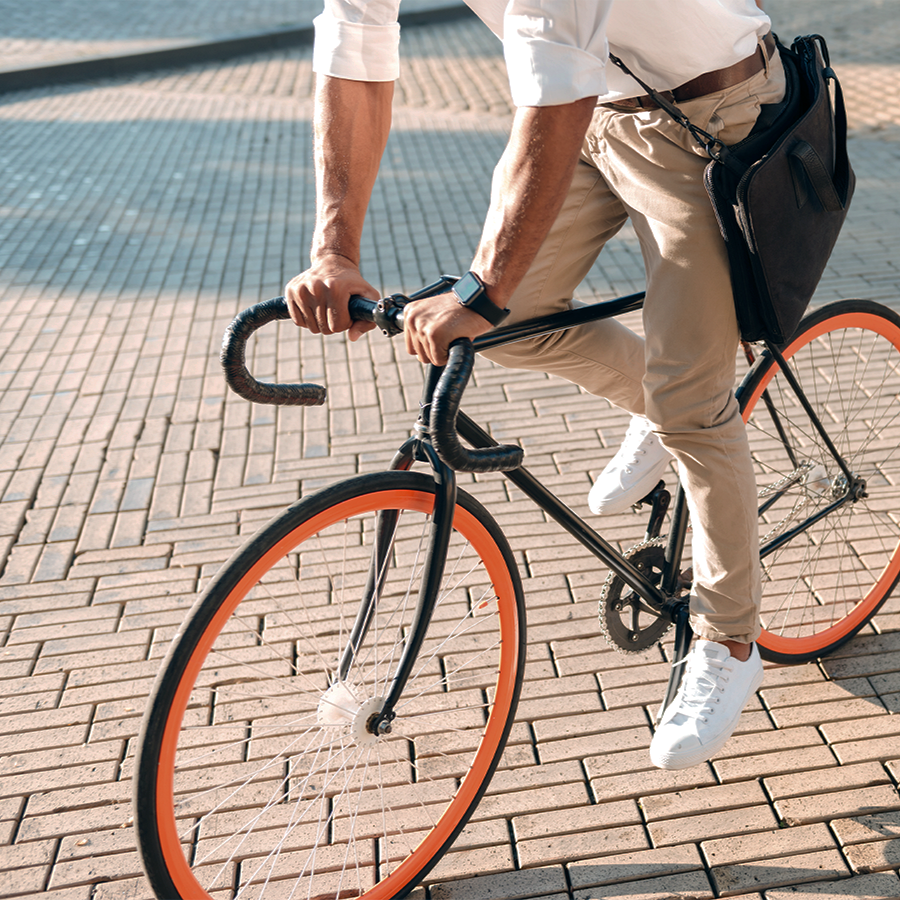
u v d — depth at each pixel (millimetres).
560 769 2125
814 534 2732
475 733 2225
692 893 1813
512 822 2004
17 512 3244
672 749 1933
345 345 4305
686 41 1545
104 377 4176
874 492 2967
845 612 2479
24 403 3990
